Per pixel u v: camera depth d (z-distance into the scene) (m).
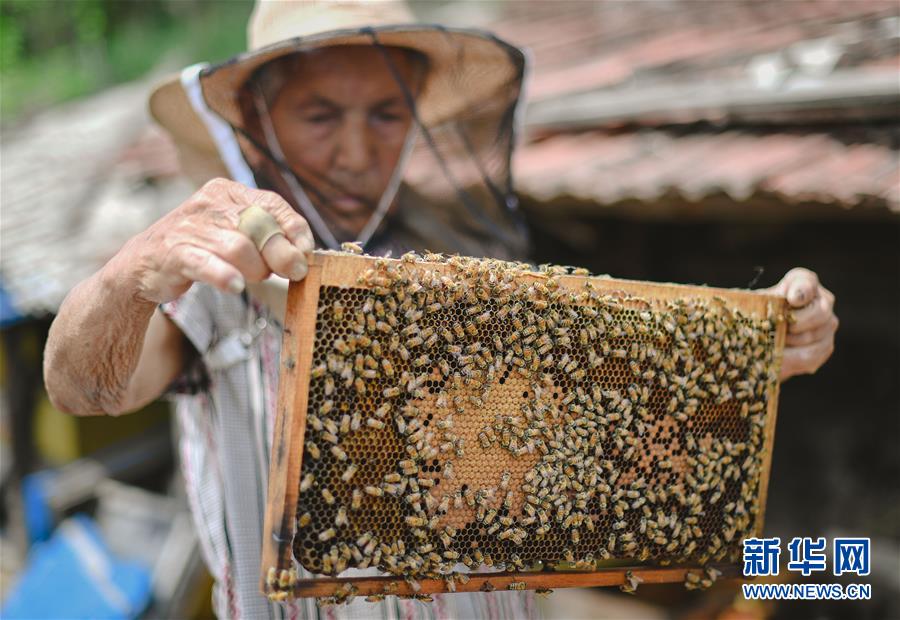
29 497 6.82
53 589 5.38
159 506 6.11
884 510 4.44
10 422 6.89
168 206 7.20
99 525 6.45
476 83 2.23
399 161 2.15
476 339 1.52
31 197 8.19
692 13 6.43
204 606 5.38
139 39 21.03
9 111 17.22
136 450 7.01
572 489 1.61
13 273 6.25
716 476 1.78
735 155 3.77
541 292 1.55
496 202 2.39
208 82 1.86
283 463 1.34
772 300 1.85
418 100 2.21
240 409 1.83
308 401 1.37
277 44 1.82
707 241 5.00
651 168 3.90
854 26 4.69
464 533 1.53
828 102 3.70
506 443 1.54
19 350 6.84
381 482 1.46
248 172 1.96
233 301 1.84
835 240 4.48
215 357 1.83
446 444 1.48
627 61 5.59
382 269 1.39
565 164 4.29
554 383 1.61
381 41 2.00
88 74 19.61
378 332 1.42
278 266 1.27
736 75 4.40
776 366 1.87
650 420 1.70
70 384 1.65
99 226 7.16
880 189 3.02
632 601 5.04
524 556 1.60
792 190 3.22
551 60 6.41
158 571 5.41
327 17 2.02
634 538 1.70
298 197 2.01
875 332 4.42
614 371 1.67
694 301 1.73
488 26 8.21
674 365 1.71
